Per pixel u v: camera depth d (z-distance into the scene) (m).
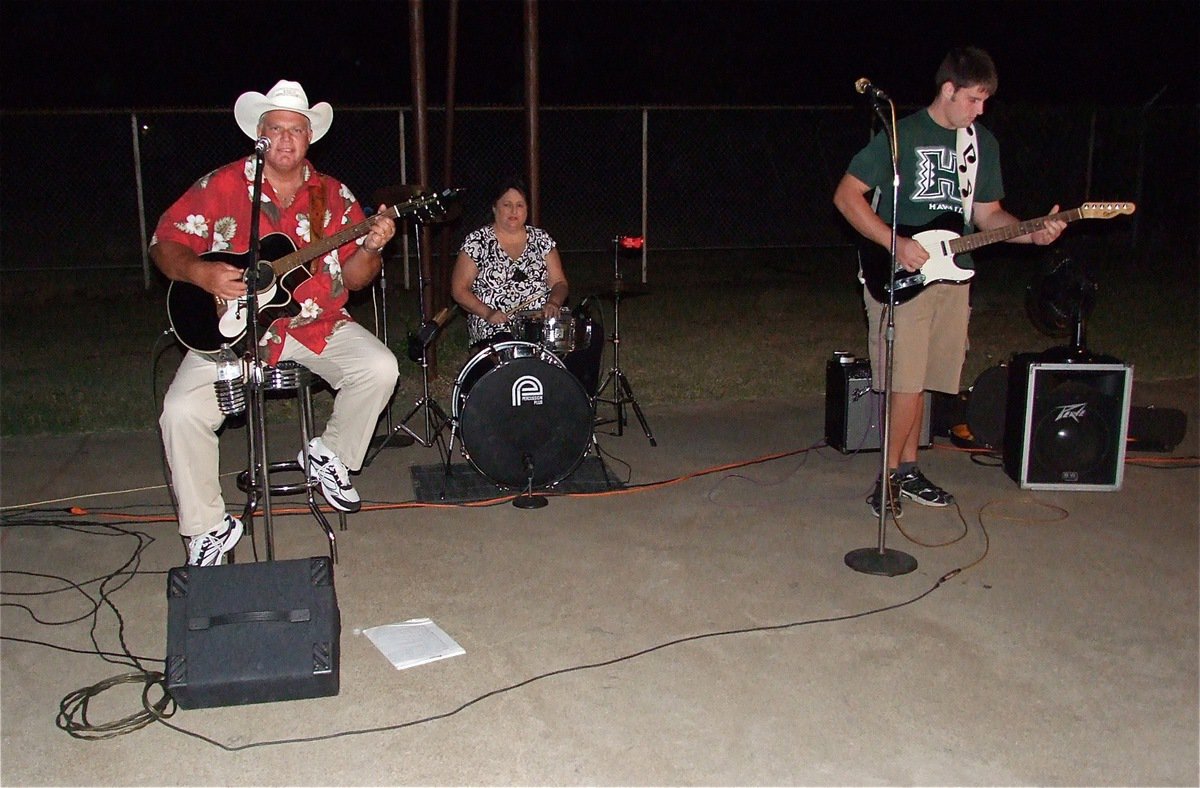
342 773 2.76
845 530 4.41
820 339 8.36
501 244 5.24
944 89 4.25
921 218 4.37
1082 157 12.64
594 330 5.34
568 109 10.60
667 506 4.70
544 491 4.84
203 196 3.78
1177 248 12.80
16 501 4.77
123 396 6.60
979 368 7.28
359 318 9.12
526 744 2.88
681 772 2.76
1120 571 3.98
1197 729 2.94
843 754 2.83
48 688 3.16
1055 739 2.89
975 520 4.52
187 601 3.04
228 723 2.98
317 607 3.07
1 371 7.29
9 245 13.30
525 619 3.59
